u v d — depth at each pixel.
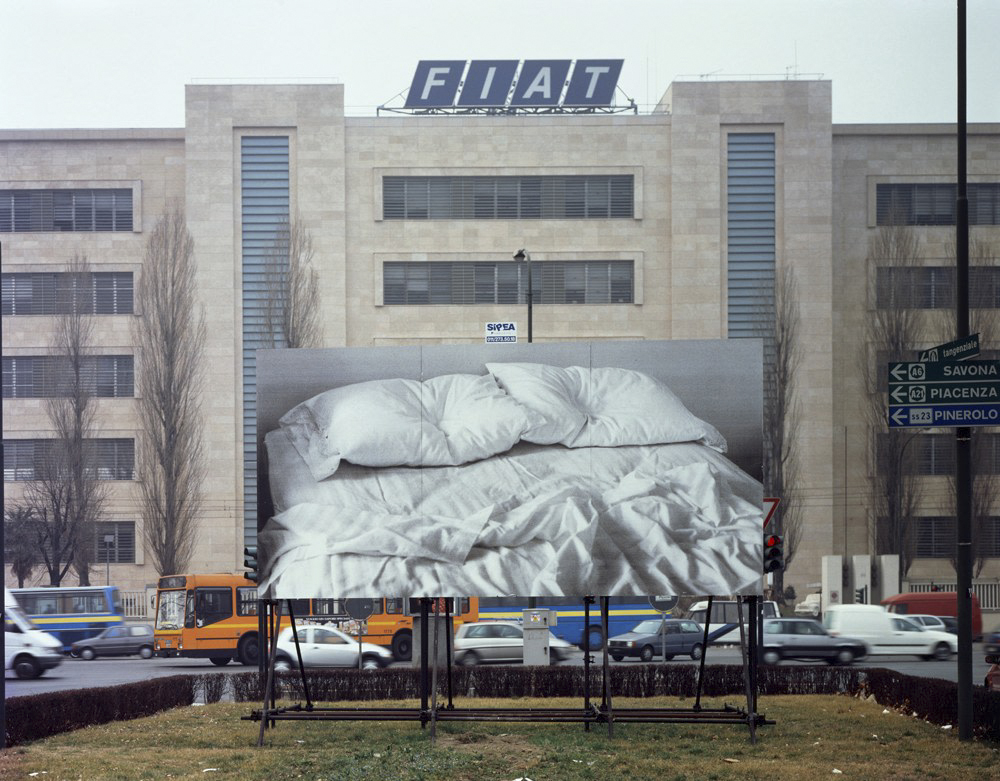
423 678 16.47
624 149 55.97
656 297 55.56
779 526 51.97
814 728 16.53
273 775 12.81
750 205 55.41
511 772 12.70
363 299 55.41
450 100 57.31
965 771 12.52
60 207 56.94
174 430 52.31
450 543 15.95
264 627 23.33
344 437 16.30
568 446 15.98
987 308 54.88
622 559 15.69
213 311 54.62
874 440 53.81
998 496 54.03
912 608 44.91
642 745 14.75
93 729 17.44
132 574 55.22
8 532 53.25
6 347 55.84
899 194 56.50
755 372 15.87
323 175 55.34
